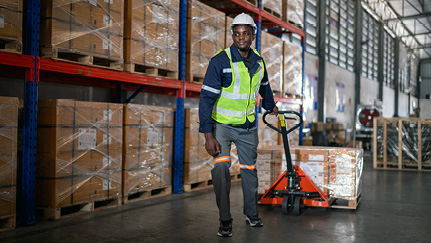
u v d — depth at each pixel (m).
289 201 4.39
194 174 5.74
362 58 23.66
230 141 3.49
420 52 35.75
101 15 4.21
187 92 7.23
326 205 4.36
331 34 18.75
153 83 5.02
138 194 5.35
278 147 5.05
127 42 4.61
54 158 3.80
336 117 19.53
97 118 4.22
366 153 14.70
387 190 6.18
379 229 3.68
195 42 5.68
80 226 3.65
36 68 3.65
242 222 3.89
